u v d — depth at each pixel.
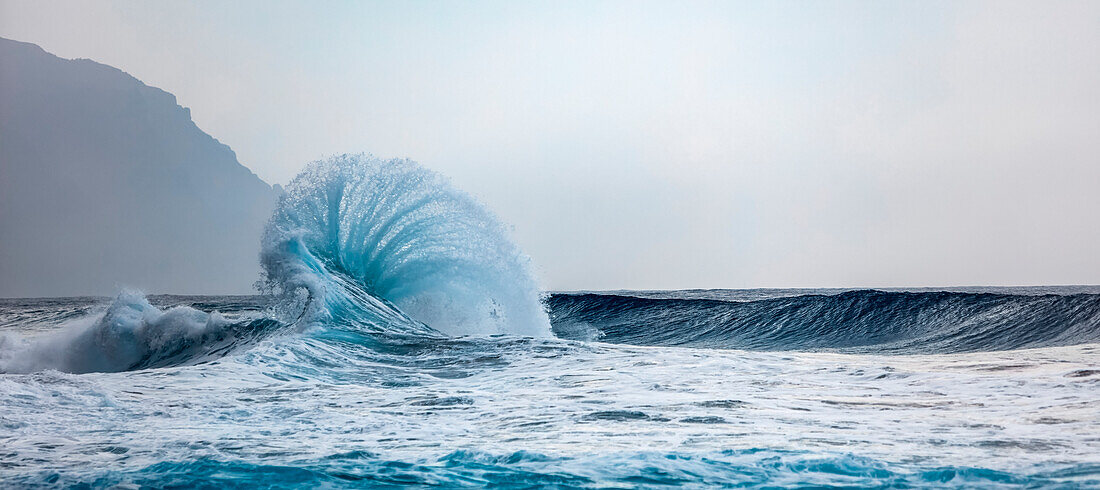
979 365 11.44
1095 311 21.78
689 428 7.23
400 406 8.97
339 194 20.47
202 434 7.36
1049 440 6.34
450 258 20.67
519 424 7.68
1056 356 12.67
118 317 17.92
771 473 5.54
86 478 5.65
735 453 6.10
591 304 31.95
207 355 16.20
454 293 20.56
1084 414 7.47
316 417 8.32
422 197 20.88
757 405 8.46
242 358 13.00
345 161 20.88
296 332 15.92
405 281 20.36
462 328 20.42
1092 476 5.22
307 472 5.78
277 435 7.29
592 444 6.58
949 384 9.65
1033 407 7.97
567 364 12.35
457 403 9.07
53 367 17.27
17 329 30.64
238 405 9.16
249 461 6.14
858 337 23.22
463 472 5.74
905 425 7.21
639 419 7.75
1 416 8.16
